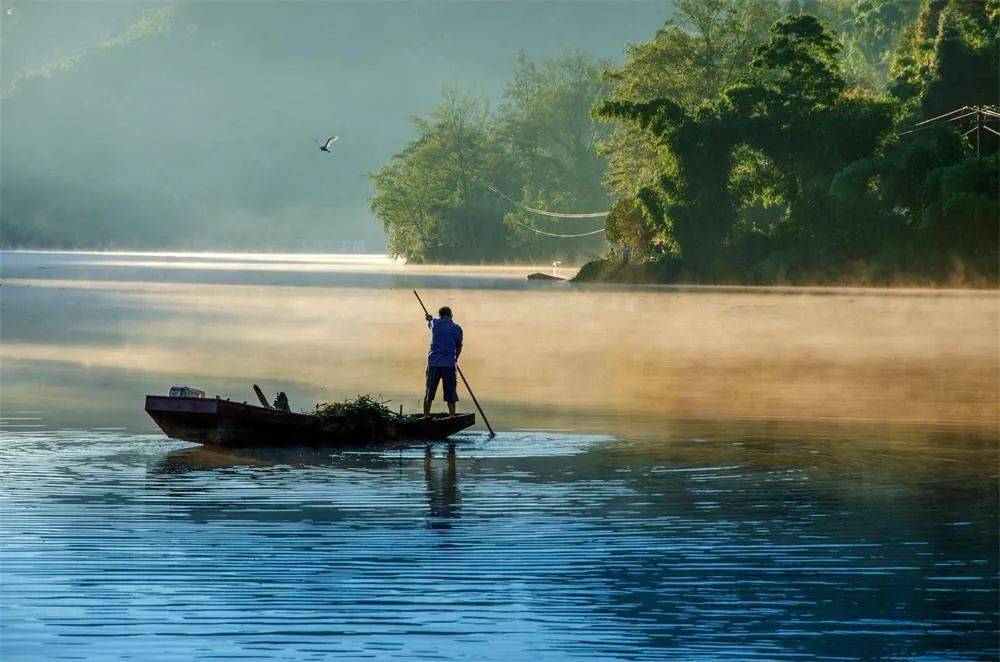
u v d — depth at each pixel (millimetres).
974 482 54812
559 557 41000
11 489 52375
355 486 53719
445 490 52719
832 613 34969
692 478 55906
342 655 31531
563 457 62344
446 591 37000
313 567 39562
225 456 61875
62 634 33000
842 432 71750
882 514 47781
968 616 34750
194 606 35438
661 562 40312
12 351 129750
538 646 32281
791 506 49406
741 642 32625
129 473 56656
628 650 31969
